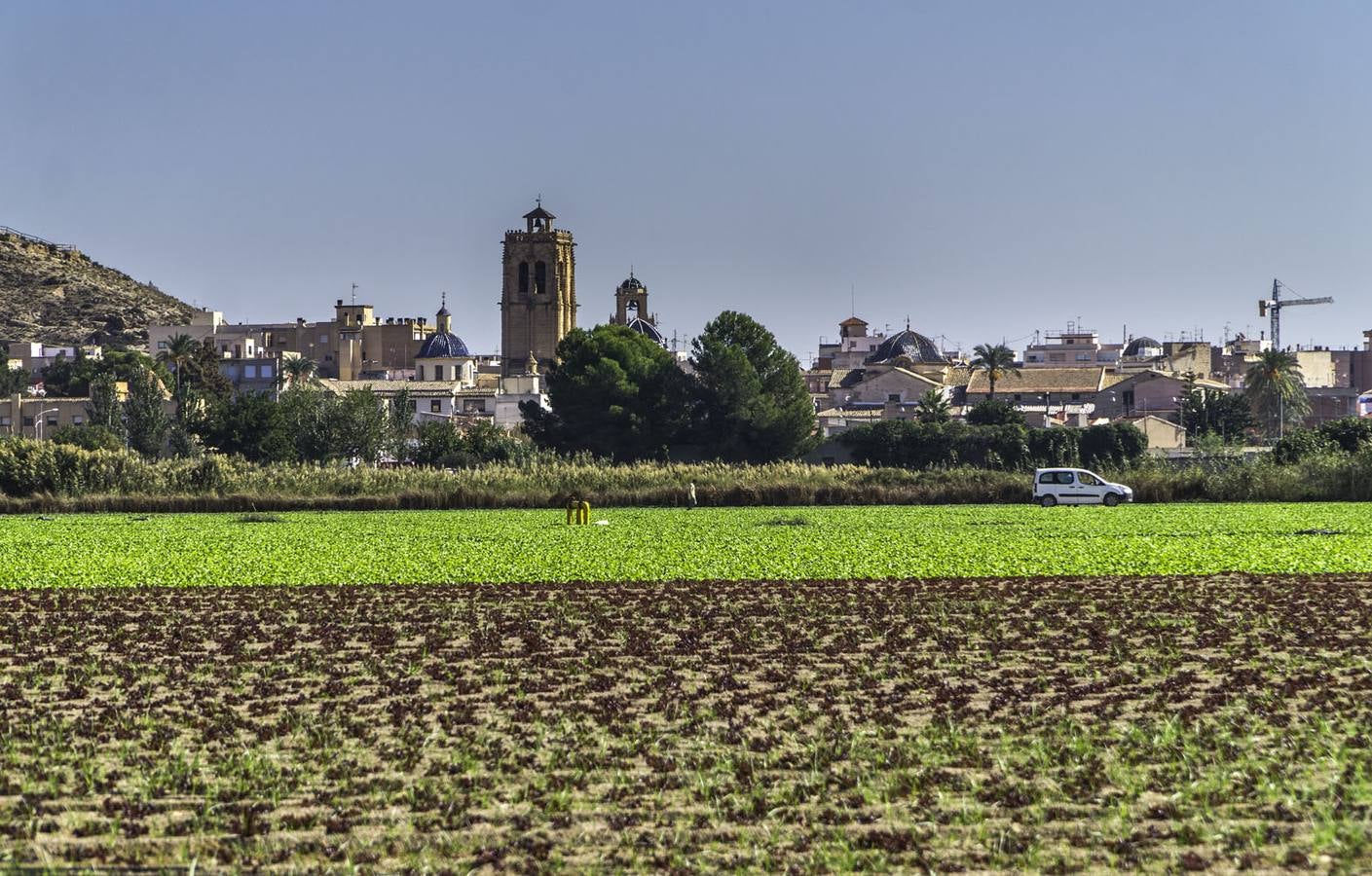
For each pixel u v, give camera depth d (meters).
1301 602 97.69
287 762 57.91
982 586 108.06
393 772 56.47
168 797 53.75
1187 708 65.25
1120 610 94.12
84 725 63.88
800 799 52.69
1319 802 51.03
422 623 92.00
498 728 63.00
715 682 71.56
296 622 93.00
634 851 48.00
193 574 119.44
